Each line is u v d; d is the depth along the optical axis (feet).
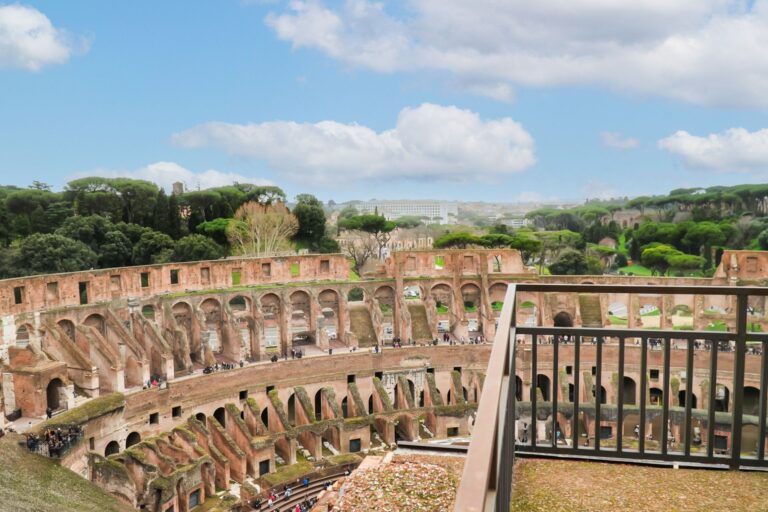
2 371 189.67
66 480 172.96
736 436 50.67
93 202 465.06
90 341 236.43
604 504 46.83
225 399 262.26
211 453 225.15
